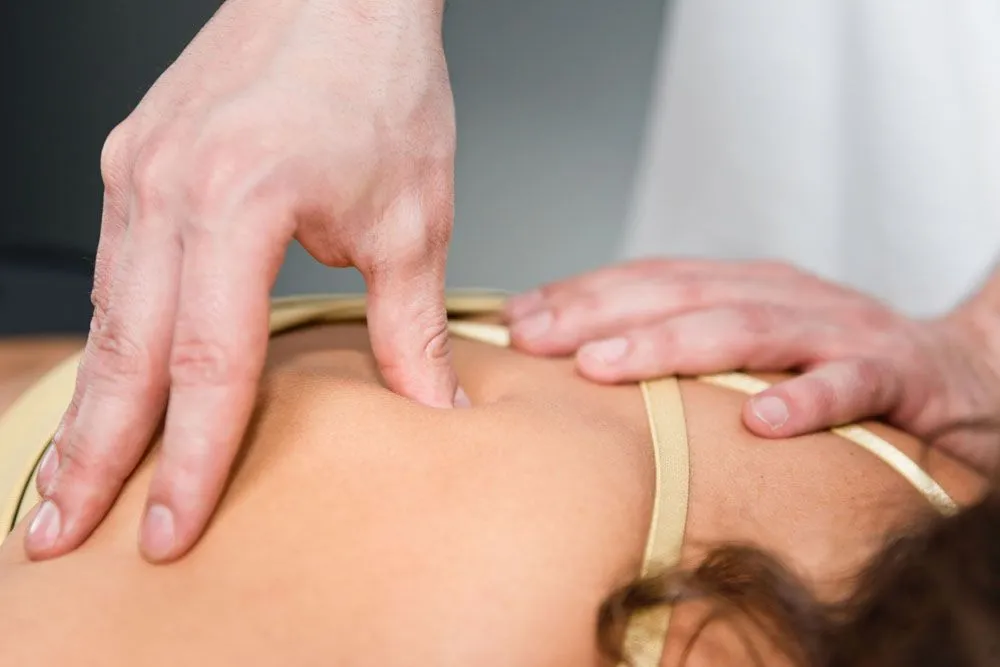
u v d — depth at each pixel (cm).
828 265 104
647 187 114
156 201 38
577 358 53
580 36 123
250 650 34
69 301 120
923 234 98
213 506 37
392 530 37
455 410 43
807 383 51
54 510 38
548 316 59
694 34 106
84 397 39
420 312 45
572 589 36
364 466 39
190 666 33
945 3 92
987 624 31
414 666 34
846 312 62
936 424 57
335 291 138
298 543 36
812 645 34
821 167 102
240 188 38
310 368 47
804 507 44
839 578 39
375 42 44
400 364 45
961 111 94
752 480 45
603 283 67
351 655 34
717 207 109
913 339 61
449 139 46
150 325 38
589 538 37
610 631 35
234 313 37
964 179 95
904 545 34
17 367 76
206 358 36
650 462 44
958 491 49
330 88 42
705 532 41
